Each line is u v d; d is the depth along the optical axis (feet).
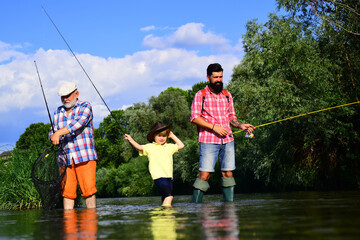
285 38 35.12
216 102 16.81
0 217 11.68
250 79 39.81
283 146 35.58
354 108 32.55
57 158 16.87
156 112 111.24
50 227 7.61
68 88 16.21
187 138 102.73
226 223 6.72
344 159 33.14
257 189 50.80
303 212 7.97
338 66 34.73
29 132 157.69
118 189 106.32
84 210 13.82
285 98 32.78
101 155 159.22
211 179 61.98
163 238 5.31
